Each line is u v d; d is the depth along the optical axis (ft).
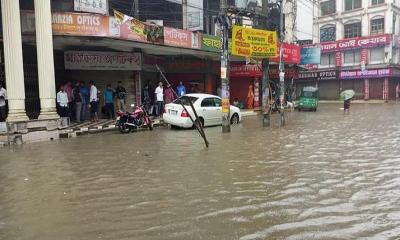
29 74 56.03
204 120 59.21
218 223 17.71
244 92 100.22
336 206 20.15
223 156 34.55
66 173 28.53
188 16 85.66
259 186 24.14
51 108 48.75
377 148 38.45
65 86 59.62
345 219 18.19
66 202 21.31
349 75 160.45
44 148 40.68
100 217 18.75
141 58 71.15
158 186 24.32
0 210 20.15
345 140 44.39
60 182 25.85
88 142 44.60
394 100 154.92
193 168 29.48
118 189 23.79
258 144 41.63
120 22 56.59
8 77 45.16
